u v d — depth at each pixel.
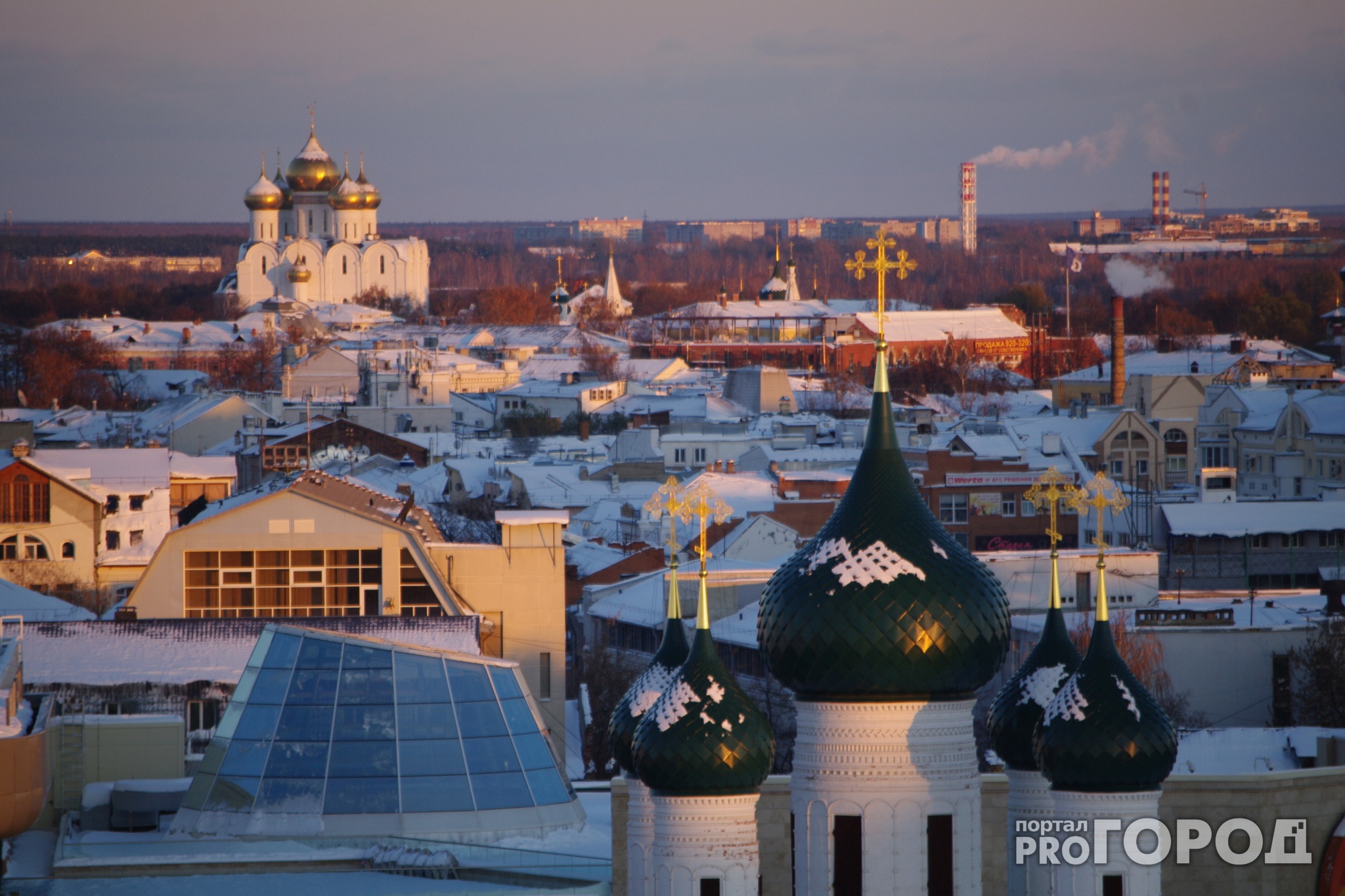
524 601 93.56
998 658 44.75
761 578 124.00
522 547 93.81
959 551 45.03
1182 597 122.62
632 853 50.94
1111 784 43.78
